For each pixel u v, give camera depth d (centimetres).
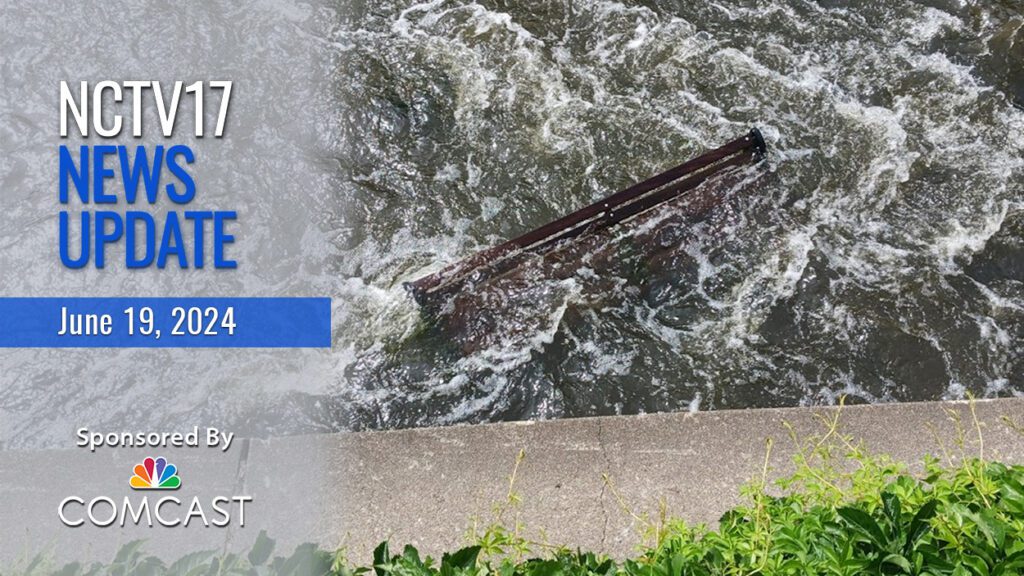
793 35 629
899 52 616
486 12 644
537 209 532
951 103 586
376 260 512
